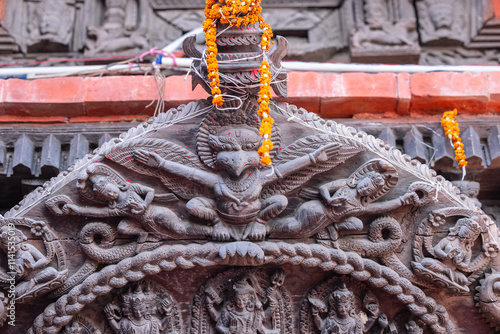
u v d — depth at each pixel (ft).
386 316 11.91
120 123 13.46
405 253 11.65
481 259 11.57
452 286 11.45
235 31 10.76
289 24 17.12
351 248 11.51
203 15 17.21
